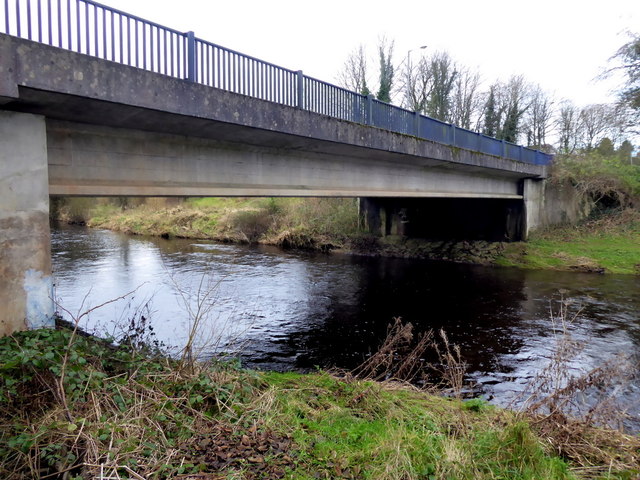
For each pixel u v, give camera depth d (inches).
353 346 405.4
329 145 427.2
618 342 408.8
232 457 146.7
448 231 1023.6
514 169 820.0
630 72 918.4
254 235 1196.5
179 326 431.2
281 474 138.6
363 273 772.6
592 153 1155.3
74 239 1195.9
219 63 307.6
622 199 999.6
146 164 311.1
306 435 168.6
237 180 379.2
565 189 1011.9
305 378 245.3
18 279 219.3
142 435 152.3
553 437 174.2
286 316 502.6
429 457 150.6
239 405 184.4
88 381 167.0
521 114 1492.4
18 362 168.2
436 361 364.8
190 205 1640.0
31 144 224.8
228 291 613.3
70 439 143.9
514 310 534.0
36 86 205.2
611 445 174.4
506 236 960.9
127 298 546.9
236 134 345.1
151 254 946.1
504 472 144.6
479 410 210.7
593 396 272.5
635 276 734.5
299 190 442.0
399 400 212.4
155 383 190.1
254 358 370.0
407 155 531.2
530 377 329.1
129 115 267.0
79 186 264.4
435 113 1470.2
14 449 136.6
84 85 223.8
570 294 612.4
